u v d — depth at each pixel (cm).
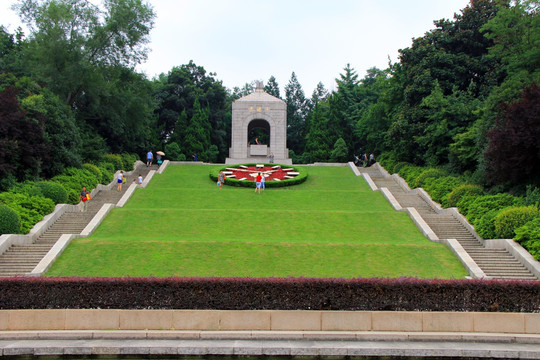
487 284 1711
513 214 2703
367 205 3822
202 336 1598
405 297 1703
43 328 1644
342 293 1702
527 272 2352
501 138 3203
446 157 4619
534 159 3133
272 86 9688
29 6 4809
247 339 1598
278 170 5191
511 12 3941
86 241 2648
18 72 4928
